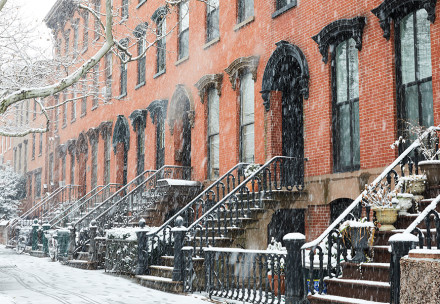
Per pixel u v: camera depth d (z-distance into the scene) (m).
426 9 9.82
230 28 16.14
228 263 9.91
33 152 39.28
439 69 9.59
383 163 10.66
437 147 9.38
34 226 22.06
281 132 14.03
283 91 14.21
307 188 12.54
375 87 11.01
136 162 21.94
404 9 10.54
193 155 17.56
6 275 13.97
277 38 14.12
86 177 27.23
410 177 9.02
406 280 5.96
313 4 12.98
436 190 8.82
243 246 11.76
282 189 12.93
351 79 11.98
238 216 12.71
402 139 9.91
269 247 11.47
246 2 15.84
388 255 8.27
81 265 15.84
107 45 12.88
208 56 17.14
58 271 15.05
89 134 26.70
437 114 9.56
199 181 16.83
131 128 22.52
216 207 11.57
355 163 11.69
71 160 29.86
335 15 12.27
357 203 8.84
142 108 21.58
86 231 17.38
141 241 12.57
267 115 14.05
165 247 12.81
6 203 36.12
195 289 10.80
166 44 19.89
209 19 17.58
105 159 25.12
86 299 9.74
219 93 16.28
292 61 14.00
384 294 7.47
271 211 12.16
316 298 8.02
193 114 17.66
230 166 15.54
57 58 18.70
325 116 12.31
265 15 14.66
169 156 19.00
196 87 17.38
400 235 6.89
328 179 11.99
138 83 22.36
